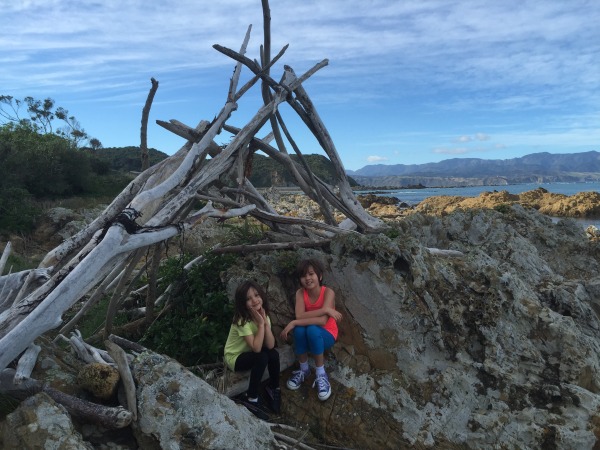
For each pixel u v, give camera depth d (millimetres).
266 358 4922
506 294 5602
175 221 5883
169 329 6000
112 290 7781
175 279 6680
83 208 23359
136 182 6047
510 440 4656
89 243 4953
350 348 5441
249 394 4938
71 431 3469
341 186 8055
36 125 41969
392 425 4801
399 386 5008
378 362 5281
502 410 4891
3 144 27781
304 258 5965
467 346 5348
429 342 5309
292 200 46812
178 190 6234
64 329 6090
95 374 3977
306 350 5184
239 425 4027
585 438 4574
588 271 8758
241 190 7113
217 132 6785
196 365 5641
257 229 7656
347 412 4934
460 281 5688
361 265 5551
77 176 30891
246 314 4906
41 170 27797
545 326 5449
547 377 5152
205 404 3947
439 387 5008
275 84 7434
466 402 4957
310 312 5156
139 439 3781
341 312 5602
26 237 16766
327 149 7984
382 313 5371
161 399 3871
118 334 6516
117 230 4879
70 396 3861
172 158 6613
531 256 7785
